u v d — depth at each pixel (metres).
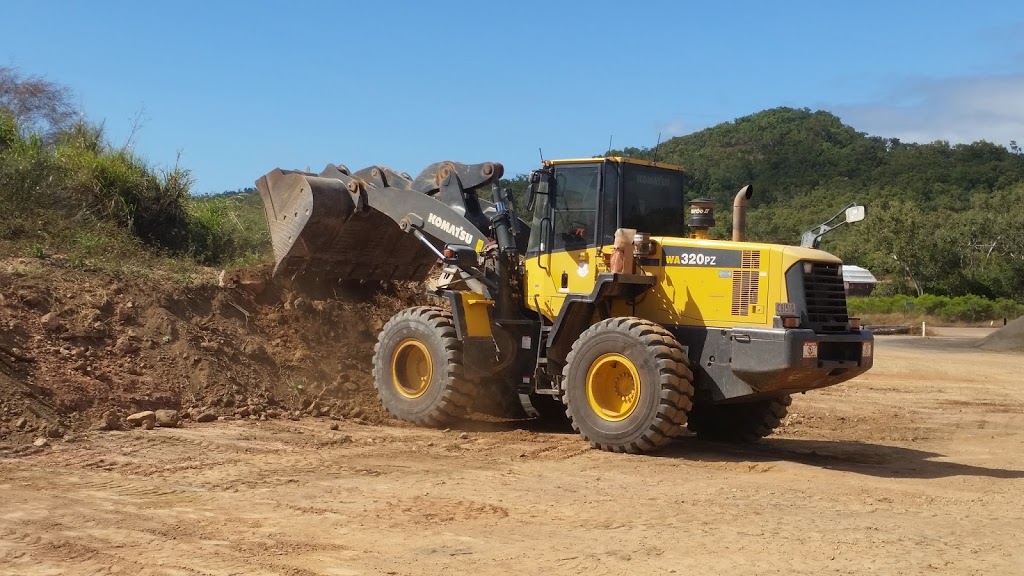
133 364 10.34
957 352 28.67
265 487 7.32
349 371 12.16
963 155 121.31
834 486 8.45
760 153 121.44
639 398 9.46
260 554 5.61
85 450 8.25
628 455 9.55
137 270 12.01
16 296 10.46
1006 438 12.08
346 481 7.68
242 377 11.05
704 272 9.90
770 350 9.27
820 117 141.38
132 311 11.12
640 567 5.64
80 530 5.93
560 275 10.66
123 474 7.52
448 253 10.98
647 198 10.73
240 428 9.66
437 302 13.71
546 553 5.88
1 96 20.86
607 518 6.86
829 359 9.60
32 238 12.32
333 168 13.05
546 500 7.37
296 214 12.33
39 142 14.49
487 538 6.18
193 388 10.45
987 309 53.62
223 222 16.03
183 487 7.19
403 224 11.80
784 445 11.06
